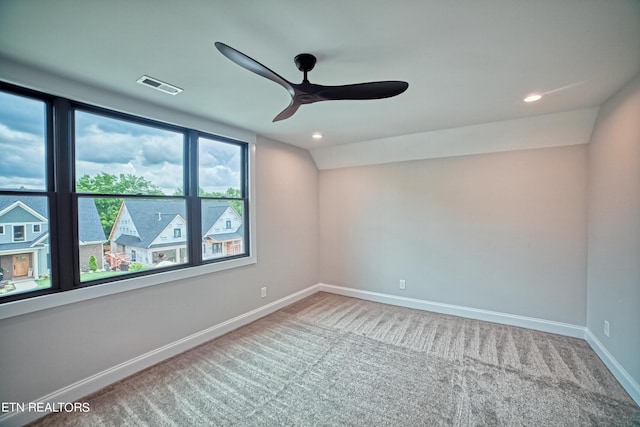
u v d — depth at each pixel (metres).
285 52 1.73
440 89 2.27
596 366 2.48
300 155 4.36
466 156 3.60
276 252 3.92
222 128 3.15
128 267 2.48
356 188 4.41
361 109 2.72
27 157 1.95
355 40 1.61
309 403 2.05
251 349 2.83
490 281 3.50
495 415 1.92
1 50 1.67
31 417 1.89
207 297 3.04
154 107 2.55
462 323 3.44
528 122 3.01
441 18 1.41
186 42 1.61
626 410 1.95
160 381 2.31
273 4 1.30
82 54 1.72
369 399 2.09
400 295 4.10
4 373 1.81
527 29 1.50
